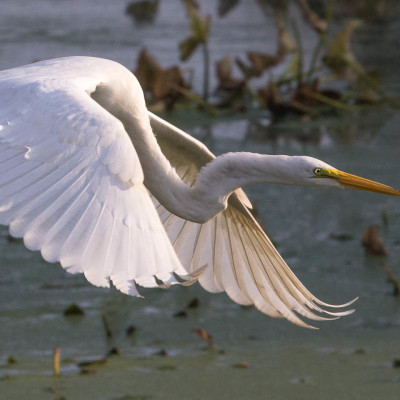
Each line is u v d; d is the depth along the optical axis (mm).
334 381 8258
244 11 26203
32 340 9094
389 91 19000
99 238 3949
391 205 13375
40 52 19703
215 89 18938
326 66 18766
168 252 4059
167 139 6586
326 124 17312
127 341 9141
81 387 8047
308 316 6266
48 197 4031
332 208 13203
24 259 11367
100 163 4168
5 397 7797
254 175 6062
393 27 24578
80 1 27422
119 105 5957
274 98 17703
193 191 6098
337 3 26281
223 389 8070
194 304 10102
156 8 25359
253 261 6559
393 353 8883
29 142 4270
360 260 11336
